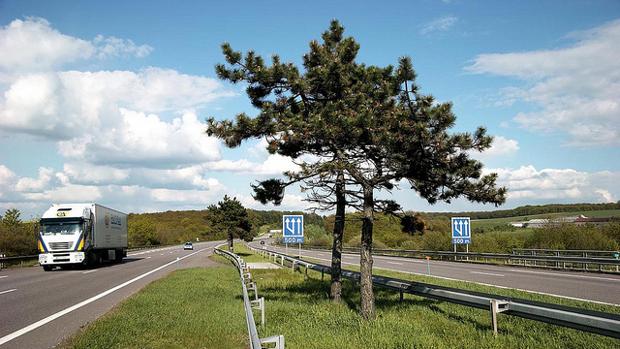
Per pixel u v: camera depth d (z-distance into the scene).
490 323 9.74
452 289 10.46
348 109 10.36
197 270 26.44
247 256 46.88
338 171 10.46
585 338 8.15
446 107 9.34
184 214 163.50
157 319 10.32
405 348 7.75
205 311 11.55
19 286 18.73
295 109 12.53
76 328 9.72
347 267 29.95
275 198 12.70
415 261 37.09
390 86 9.98
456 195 11.07
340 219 13.35
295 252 58.47
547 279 20.30
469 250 39.84
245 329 9.38
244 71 11.84
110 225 34.25
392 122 9.84
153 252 63.75
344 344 8.02
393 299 14.04
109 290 17.08
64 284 19.50
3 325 10.07
